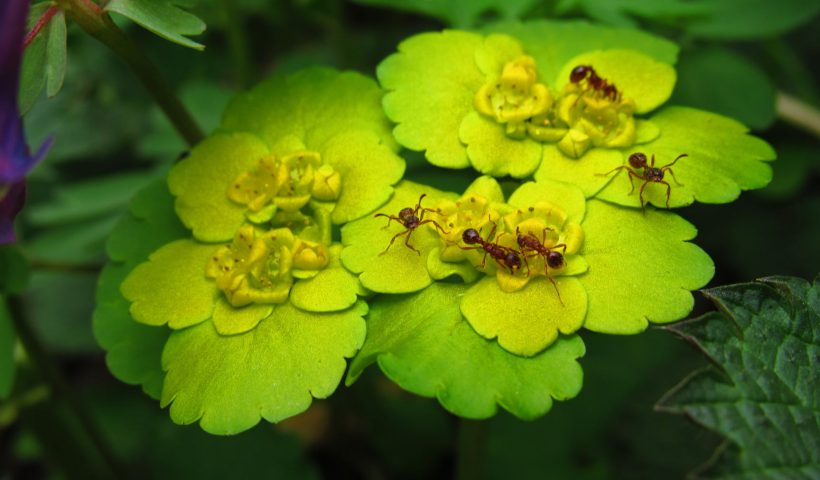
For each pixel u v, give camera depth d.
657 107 0.09
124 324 0.08
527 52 0.09
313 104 0.09
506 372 0.07
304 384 0.07
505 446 0.12
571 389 0.07
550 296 0.08
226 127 0.09
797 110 0.13
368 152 0.08
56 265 0.12
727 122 0.09
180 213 0.08
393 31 0.15
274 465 0.12
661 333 0.13
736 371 0.07
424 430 0.13
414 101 0.09
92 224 0.13
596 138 0.08
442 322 0.08
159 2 0.08
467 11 0.11
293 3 0.14
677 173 0.08
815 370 0.07
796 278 0.08
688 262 0.08
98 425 0.14
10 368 0.10
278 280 0.08
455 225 0.08
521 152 0.08
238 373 0.08
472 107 0.09
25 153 0.07
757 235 0.14
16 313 0.11
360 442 0.14
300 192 0.08
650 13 0.11
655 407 0.07
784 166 0.13
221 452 0.12
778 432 0.07
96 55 0.14
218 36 0.14
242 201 0.08
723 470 0.07
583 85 0.09
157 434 0.13
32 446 0.14
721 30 0.11
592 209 0.08
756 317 0.08
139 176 0.13
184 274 0.08
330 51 0.15
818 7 0.11
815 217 0.13
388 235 0.08
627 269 0.08
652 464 0.12
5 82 0.07
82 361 0.15
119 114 0.14
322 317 0.08
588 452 0.12
